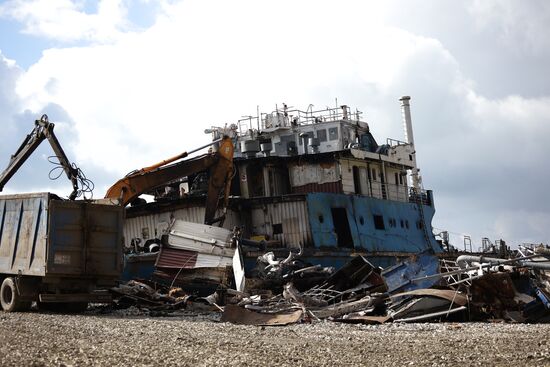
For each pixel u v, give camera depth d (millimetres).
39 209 21344
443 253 45969
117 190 33219
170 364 10688
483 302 21766
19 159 26344
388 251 39094
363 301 22203
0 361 10242
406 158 46031
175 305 24062
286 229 35375
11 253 22172
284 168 40000
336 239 35656
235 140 45281
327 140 43156
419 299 21328
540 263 23344
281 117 44875
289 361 11422
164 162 34031
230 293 25438
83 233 21500
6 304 21891
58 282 20984
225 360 11289
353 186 39844
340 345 14141
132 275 30141
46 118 25828
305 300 23188
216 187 33906
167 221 35438
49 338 13547
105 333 14906
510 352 13086
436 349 13539
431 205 48500
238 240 29000
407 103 57188
